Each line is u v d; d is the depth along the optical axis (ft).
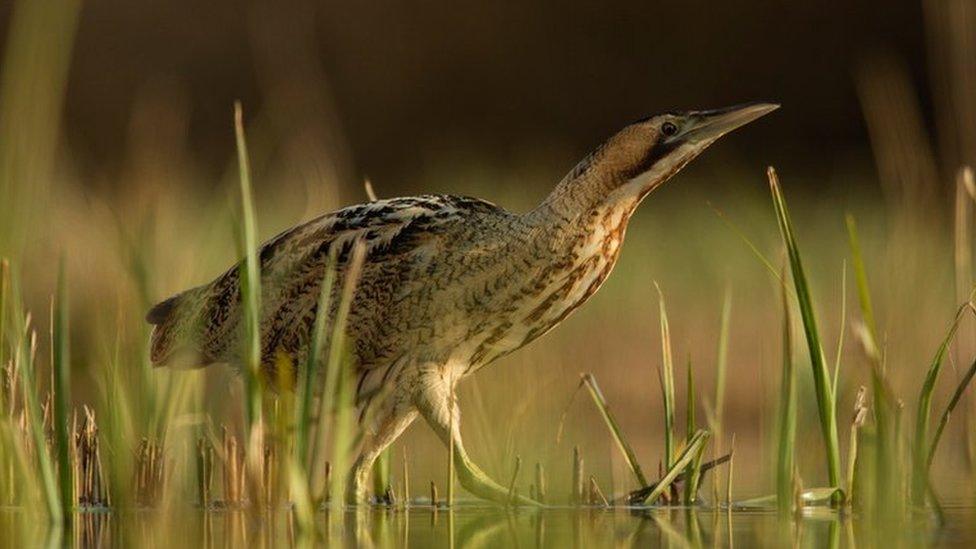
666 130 34.50
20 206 27.96
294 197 76.48
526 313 34.30
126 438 31.24
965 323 40.06
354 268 27.91
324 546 26.12
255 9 120.16
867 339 27.17
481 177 92.17
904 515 28.63
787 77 118.32
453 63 122.93
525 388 41.50
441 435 33.65
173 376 35.45
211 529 28.14
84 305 47.01
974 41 49.80
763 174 108.37
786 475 28.91
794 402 28.91
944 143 79.77
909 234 49.37
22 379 28.71
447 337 33.99
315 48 120.57
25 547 25.91
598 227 34.37
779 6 118.83
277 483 30.09
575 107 121.90
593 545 26.21
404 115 121.90
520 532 28.09
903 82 113.70
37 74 27.32
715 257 68.13
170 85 118.73
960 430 44.78
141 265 35.35
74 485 30.19
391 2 124.26
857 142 115.34
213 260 52.90
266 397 35.42
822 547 25.55
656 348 60.44
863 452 28.71
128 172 55.93
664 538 26.96
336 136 110.52
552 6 123.24
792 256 29.22
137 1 120.37
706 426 52.95
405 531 28.35
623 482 33.91
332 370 27.76
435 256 33.88
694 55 120.98
